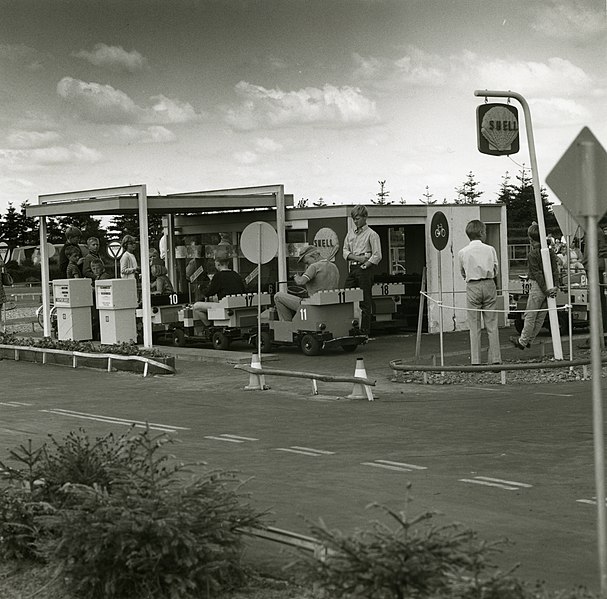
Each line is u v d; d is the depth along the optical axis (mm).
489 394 15656
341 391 16766
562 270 26531
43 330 28969
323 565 5586
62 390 18406
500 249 27266
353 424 13508
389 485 9750
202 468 10805
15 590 6992
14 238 82000
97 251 27672
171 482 6922
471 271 17531
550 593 5965
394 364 17875
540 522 8195
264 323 22812
